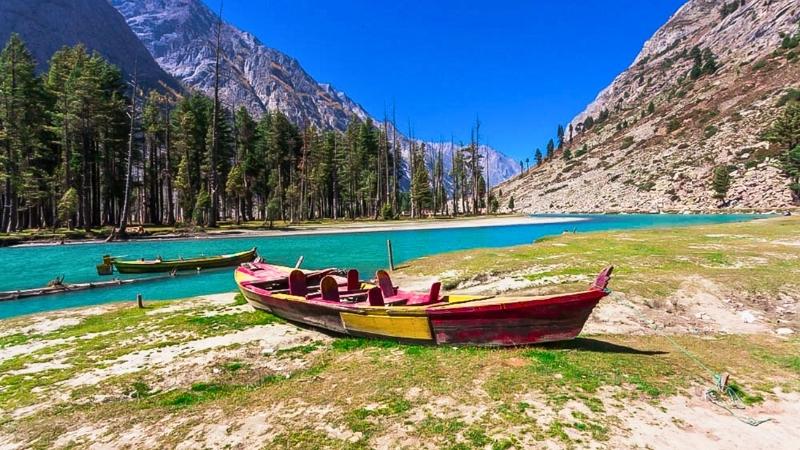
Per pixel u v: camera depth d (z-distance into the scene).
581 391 6.51
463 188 105.88
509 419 5.70
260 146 76.00
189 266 24.22
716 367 7.63
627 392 6.51
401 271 20.58
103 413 6.70
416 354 8.55
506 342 8.47
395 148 83.81
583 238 30.19
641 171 120.62
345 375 7.72
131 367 8.73
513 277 17.08
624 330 10.37
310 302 10.52
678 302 12.57
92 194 51.78
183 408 6.76
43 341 10.68
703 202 86.94
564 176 153.12
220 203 75.62
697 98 147.62
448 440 5.27
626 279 14.77
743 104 119.50
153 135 60.03
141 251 31.75
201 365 8.70
